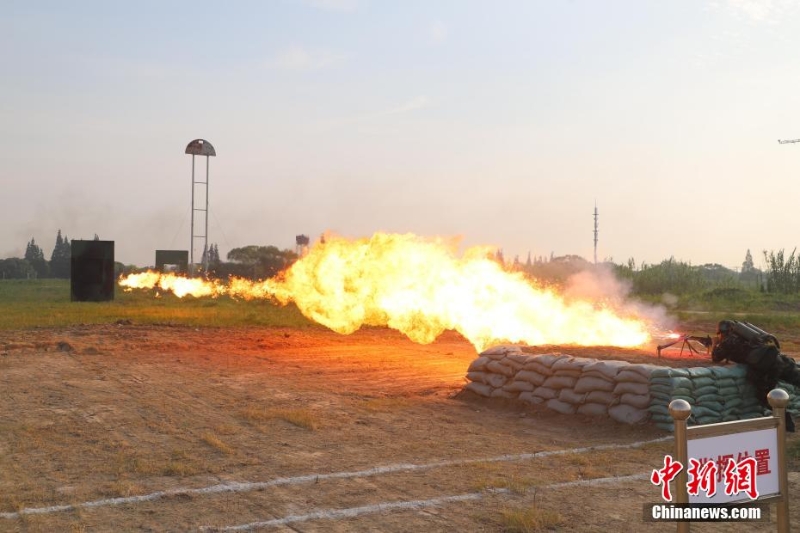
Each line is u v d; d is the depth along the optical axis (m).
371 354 19.19
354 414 11.05
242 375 15.09
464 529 5.99
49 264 149.00
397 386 13.91
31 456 8.31
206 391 12.98
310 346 20.94
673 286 58.34
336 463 8.11
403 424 10.38
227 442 9.10
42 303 39.47
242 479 7.43
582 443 9.27
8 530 5.85
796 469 8.02
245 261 69.31
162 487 7.14
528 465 8.14
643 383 10.09
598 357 12.70
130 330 23.42
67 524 6.01
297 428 10.01
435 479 7.49
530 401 11.38
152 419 10.46
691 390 9.95
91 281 40.81
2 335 21.41
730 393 10.31
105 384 13.63
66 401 11.82
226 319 28.67
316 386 13.75
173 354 18.45
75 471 7.69
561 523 6.16
